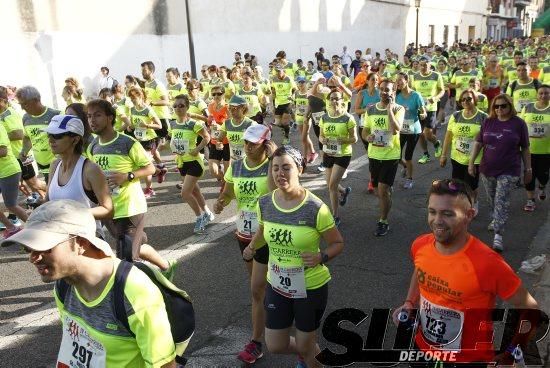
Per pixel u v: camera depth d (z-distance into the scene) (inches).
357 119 580.7
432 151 452.8
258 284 146.5
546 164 285.1
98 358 79.3
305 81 464.8
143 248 180.2
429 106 397.1
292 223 122.6
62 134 141.8
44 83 647.8
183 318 84.7
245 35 903.7
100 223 176.9
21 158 278.4
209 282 209.0
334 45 1121.4
